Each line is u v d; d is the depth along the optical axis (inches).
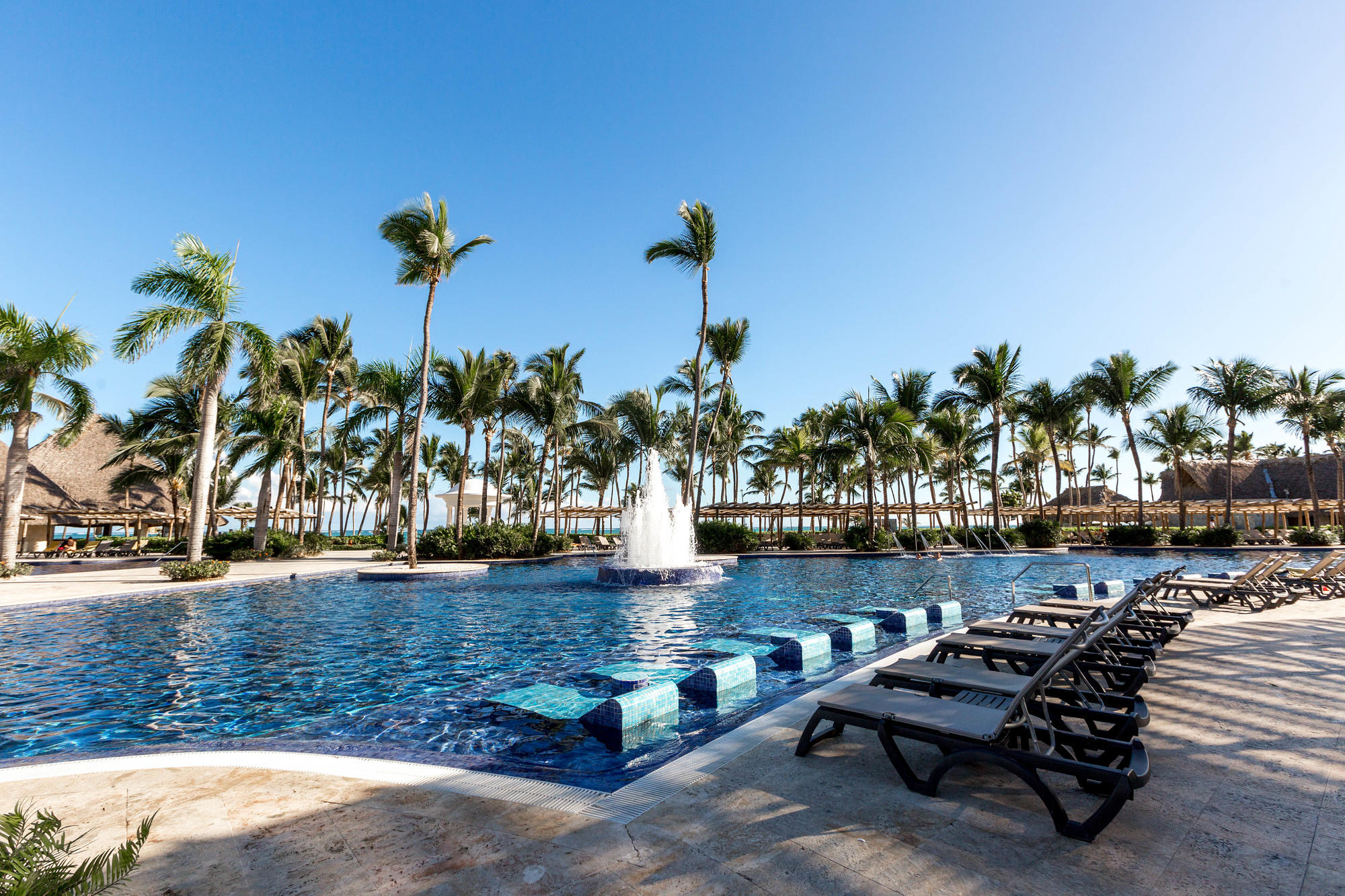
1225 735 147.5
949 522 1501.0
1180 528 1182.3
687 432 1353.3
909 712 125.0
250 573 666.2
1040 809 110.9
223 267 689.6
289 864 94.7
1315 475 1630.2
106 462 1364.4
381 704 214.1
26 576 646.5
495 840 102.3
